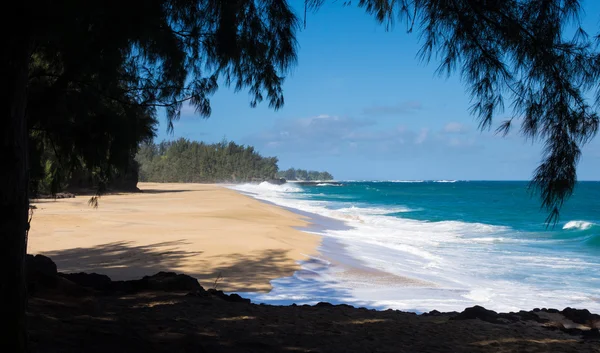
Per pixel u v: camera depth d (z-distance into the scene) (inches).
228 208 1417.3
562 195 116.3
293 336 177.9
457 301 416.2
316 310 245.8
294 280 470.0
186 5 187.6
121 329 160.7
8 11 104.3
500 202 2731.3
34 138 215.9
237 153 7367.1
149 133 221.5
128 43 191.3
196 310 210.4
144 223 930.7
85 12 153.1
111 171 223.3
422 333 200.7
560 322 252.7
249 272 495.8
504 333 209.3
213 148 7091.5
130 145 211.0
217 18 189.0
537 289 482.0
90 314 182.7
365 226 1160.8
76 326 156.9
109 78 202.1
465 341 190.1
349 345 171.2
